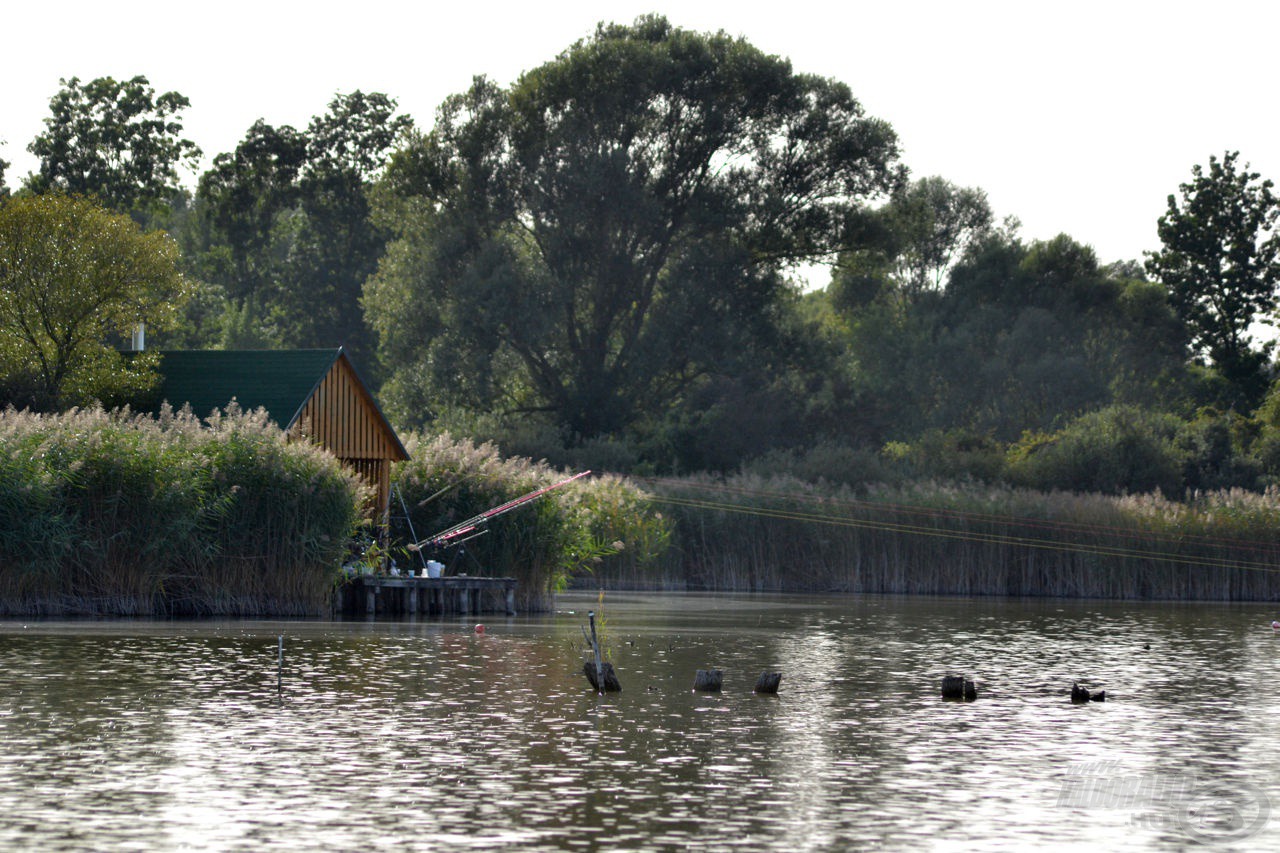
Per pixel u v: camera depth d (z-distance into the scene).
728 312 153.00
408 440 88.38
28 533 64.69
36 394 89.81
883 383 186.50
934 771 34.41
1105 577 106.25
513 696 44.94
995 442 158.12
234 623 65.69
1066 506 109.94
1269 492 115.69
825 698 46.34
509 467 84.06
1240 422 180.50
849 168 155.00
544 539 81.81
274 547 69.69
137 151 192.75
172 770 32.78
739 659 57.50
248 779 31.97
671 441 148.75
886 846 27.41
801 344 159.75
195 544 67.69
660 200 152.00
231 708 41.28
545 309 145.62
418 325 151.75
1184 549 107.06
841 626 74.12
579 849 26.80
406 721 39.72
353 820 28.52
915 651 61.94
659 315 151.75
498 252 146.62
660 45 150.50
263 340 199.25
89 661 50.75
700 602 91.81
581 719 40.81
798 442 154.12
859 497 116.38
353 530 71.94
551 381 156.75
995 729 40.72
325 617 70.81
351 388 81.44
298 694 44.28
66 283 91.81
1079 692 47.00
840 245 158.12
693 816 29.39
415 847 26.67
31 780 31.62
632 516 104.62
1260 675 55.34
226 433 70.06
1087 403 188.25
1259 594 107.69
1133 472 137.50
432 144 153.50
